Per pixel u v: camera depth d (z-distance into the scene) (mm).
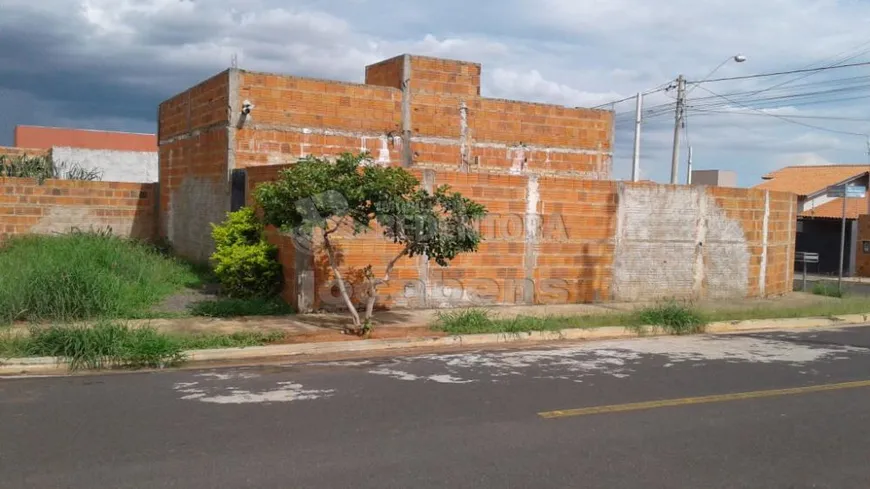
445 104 18453
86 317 10859
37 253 14461
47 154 27547
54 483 5000
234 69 15867
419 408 7152
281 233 11969
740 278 17172
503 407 7250
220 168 16219
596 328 12195
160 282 14148
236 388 7879
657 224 15859
